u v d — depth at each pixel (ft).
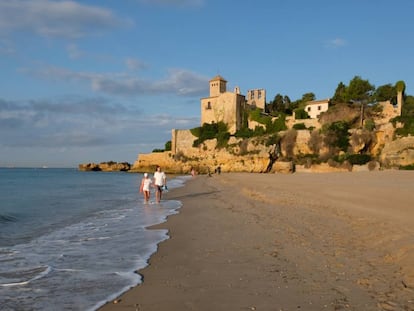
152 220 50.19
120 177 269.03
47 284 21.71
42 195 102.06
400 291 18.58
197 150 317.42
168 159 339.16
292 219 43.55
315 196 67.56
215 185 131.44
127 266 25.84
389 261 24.04
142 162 363.97
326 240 31.65
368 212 44.11
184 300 18.43
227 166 286.05
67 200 85.56
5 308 17.92
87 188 137.90
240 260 26.45
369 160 214.90
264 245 31.07
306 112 294.25
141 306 17.79
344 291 18.93
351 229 35.60
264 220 44.60
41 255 29.60
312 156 245.04
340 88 302.25
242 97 328.70
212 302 17.99
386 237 29.86
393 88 268.00
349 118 250.78
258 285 20.48
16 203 78.13
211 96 351.25
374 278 20.84
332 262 24.66
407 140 201.67
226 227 41.34
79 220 51.47
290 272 22.88
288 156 258.98
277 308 16.93
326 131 240.94
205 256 28.12
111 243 34.42
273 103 353.72
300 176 172.35
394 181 108.06
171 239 35.76
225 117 326.03
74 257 28.81
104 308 17.71
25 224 47.98
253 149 271.90
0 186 151.12
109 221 49.96
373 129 228.84
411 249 24.99
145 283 21.65
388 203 52.90
